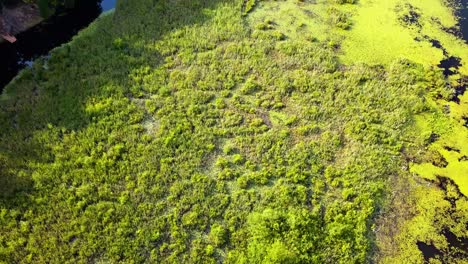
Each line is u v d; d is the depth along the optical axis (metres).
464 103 34.22
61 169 27.20
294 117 31.48
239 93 32.78
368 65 35.72
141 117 30.44
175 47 35.19
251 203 26.83
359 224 26.53
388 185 28.88
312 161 29.28
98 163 27.61
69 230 24.80
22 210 25.41
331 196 27.73
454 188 29.22
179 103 31.50
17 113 30.03
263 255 24.30
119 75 32.66
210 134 30.00
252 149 29.55
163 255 24.42
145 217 25.61
